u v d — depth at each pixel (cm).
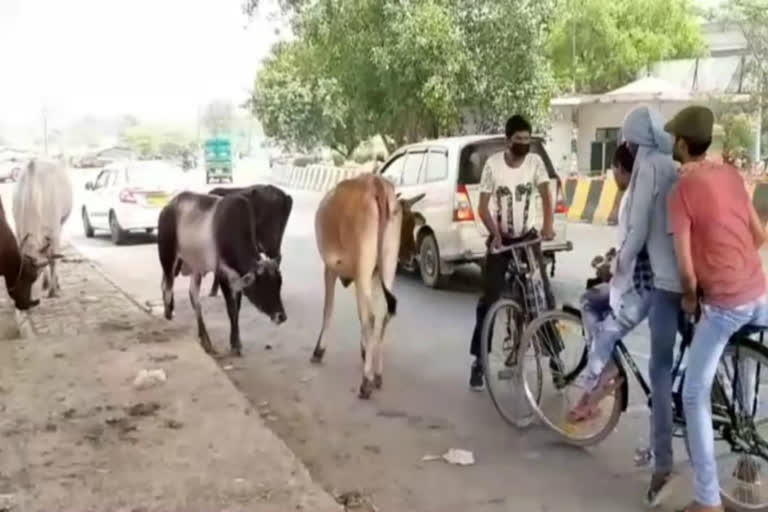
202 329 884
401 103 1886
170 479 493
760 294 447
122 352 790
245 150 7581
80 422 595
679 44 2984
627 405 591
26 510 453
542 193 670
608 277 557
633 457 564
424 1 1795
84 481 491
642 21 2952
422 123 1992
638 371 548
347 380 762
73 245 1764
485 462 562
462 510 489
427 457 572
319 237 770
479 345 688
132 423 591
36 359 768
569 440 586
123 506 457
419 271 1281
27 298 941
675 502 492
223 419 598
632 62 2912
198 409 620
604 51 2911
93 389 672
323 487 521
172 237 910
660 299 478
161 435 566
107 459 525
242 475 499
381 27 1833
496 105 1855
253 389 739
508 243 661
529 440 602
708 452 454
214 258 838
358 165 3009
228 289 839
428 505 496
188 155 6794
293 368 805
